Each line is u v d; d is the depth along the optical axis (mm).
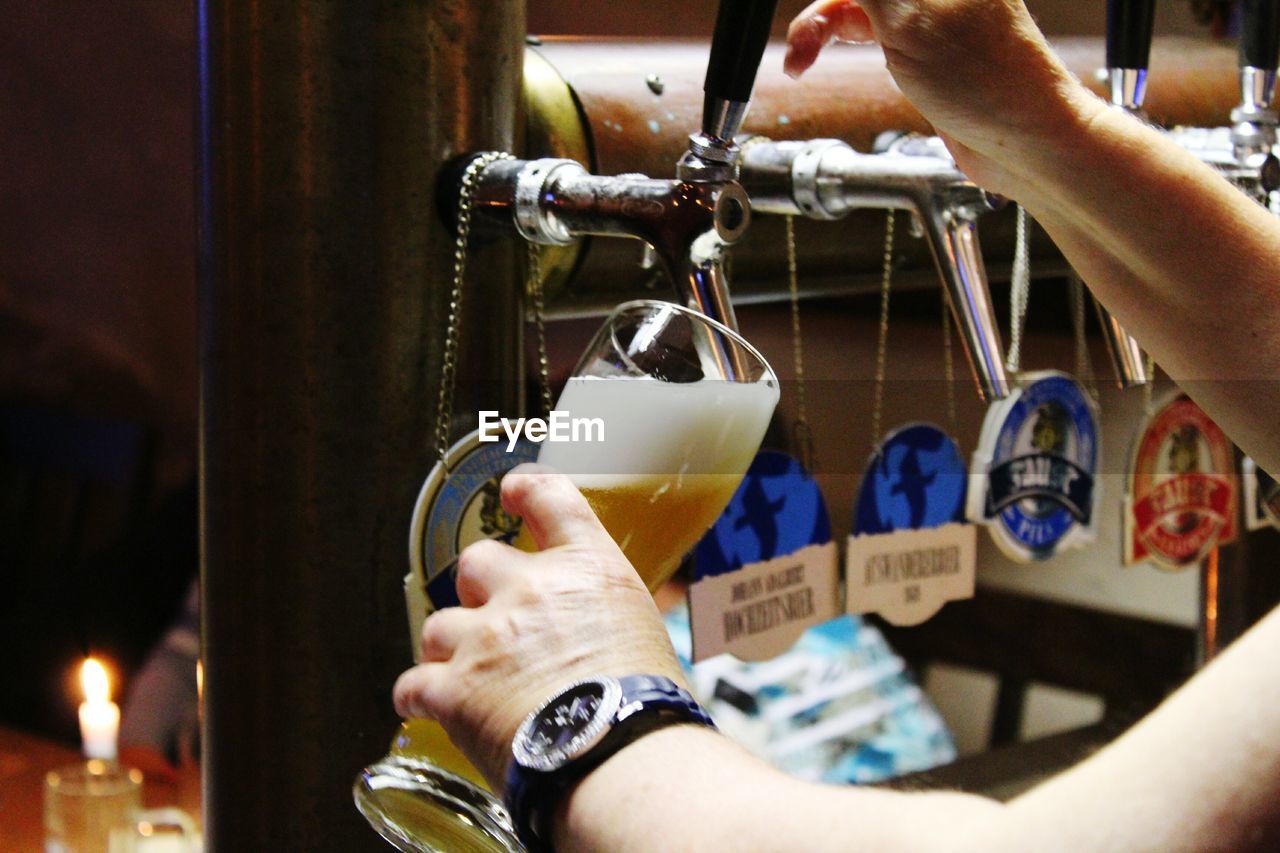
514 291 807
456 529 727
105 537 2396
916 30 644
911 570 1024
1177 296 692
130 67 2543
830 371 1296
